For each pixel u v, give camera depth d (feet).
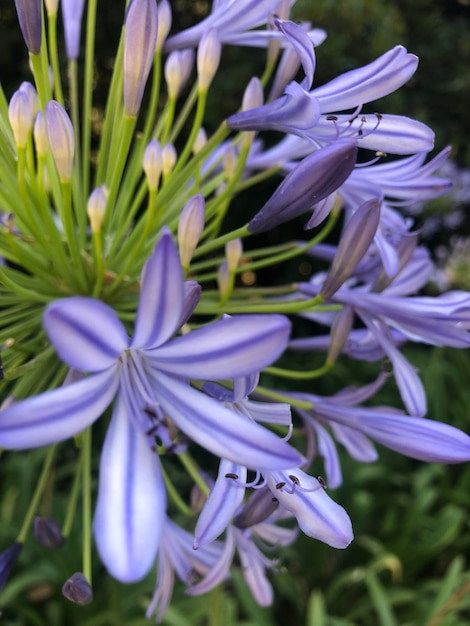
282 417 0.47
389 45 1.86
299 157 0.70
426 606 1.28
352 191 0.58
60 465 1.59
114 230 0.61
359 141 0.51
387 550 1.41
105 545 0.32
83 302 0.33
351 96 0.49
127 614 1.19
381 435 0.53
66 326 0.33
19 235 0.55
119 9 1.80
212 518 0.41
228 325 0.36
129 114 0.50
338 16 1.80
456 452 0.48
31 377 0.54
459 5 2.40
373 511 1.53
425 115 2.07
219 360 0.37
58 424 0.35
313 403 0.58
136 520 0.34
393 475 1.56
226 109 1.85
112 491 0.35
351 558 1.42
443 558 1.54
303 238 2.25
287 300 0.60
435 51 2.11
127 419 0.39
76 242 0.52
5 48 1.82
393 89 0.48
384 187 0.59
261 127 0.51
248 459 0.35
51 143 0.46
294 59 0.61
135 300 0.58
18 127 0.47
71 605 1.20
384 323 0.58
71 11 0.65
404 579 1.42
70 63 0.65
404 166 0.58
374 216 0.48
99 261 0.51
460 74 2.10
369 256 0.61
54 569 1.21
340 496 1.43
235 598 1.36
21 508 1.31
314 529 0.43
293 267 2.28
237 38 0.62
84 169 0.59
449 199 2.08
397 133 0.51
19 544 0.53
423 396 0.56
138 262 0.57
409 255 0.56
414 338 0.59
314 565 1.41
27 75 1.86
